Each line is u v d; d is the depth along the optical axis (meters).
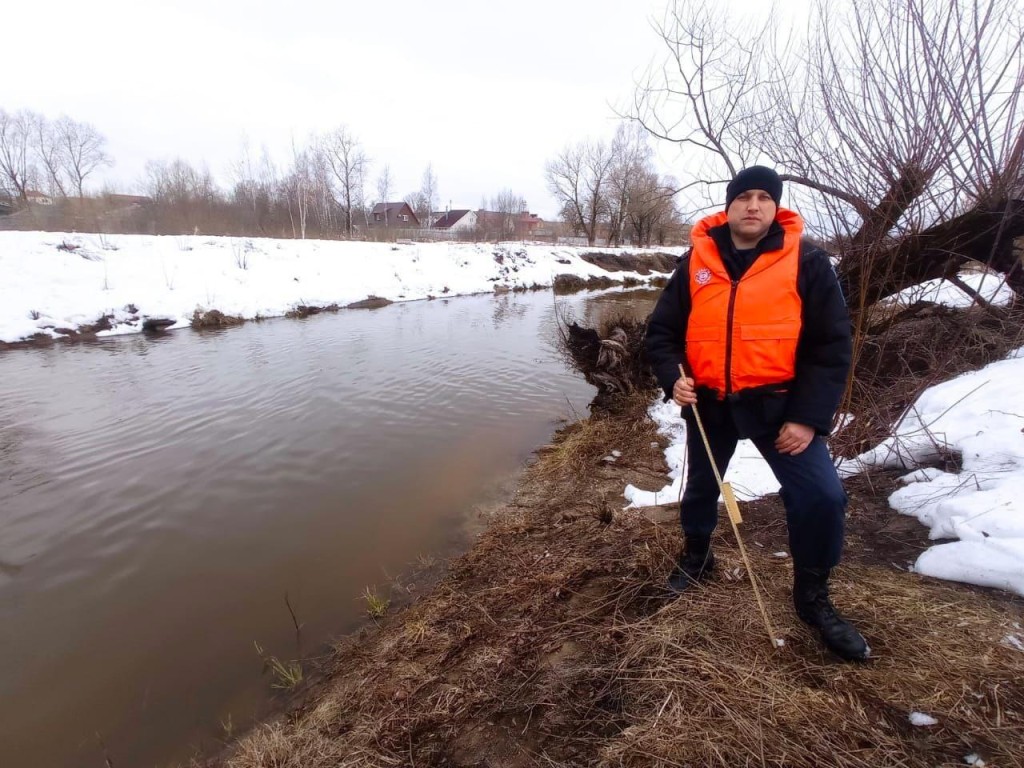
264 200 35.78
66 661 3.26
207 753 2.64
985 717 1.74
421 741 2.30
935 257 4.67
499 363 10.36
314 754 2.37
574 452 5.87
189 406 7.66
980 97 3.96
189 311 13.87
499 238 44.81
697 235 2.21
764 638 2.20
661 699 2.03
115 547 4.41
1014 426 3.32
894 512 3.19
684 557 2.72
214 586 3.93
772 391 2.05
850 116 4.60
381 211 58.53
